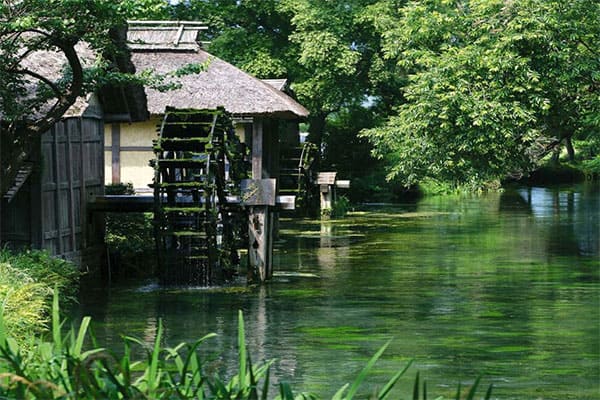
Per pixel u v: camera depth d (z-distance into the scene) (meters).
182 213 21.45
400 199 51.97
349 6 48.81
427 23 28.06
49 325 14.49
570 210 41.59
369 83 51.34
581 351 13.48
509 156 28.00
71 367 5.28
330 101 49.25
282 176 40.47
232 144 22.52
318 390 11.07
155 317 16.58
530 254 25.98
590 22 26.33
